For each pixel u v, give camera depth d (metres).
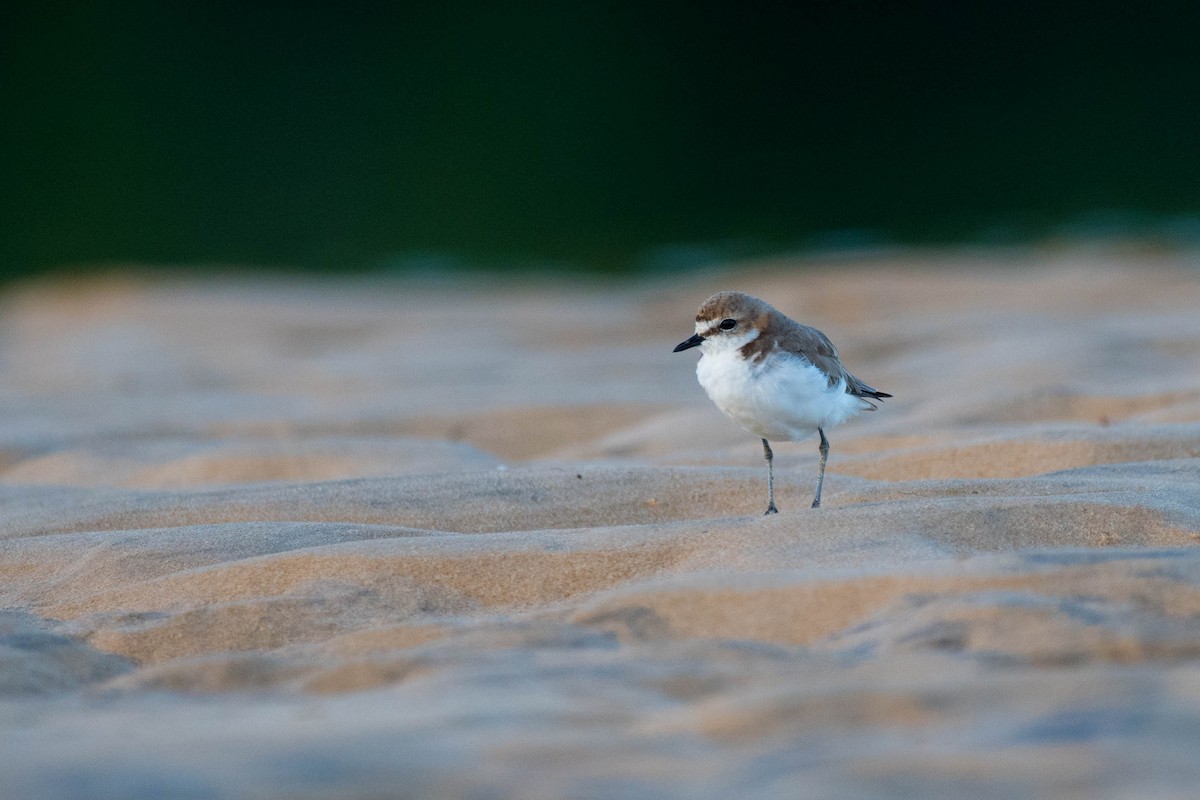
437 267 32.44
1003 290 21.36
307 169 43.19
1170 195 36.97
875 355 17.11
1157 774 4.54
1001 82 47.78
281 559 7.86
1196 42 47.78
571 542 7.95
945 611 6.26
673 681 5.73
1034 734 4.89
